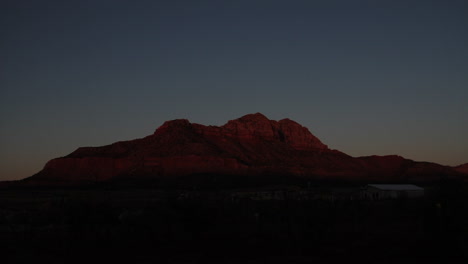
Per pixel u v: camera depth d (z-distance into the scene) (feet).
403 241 102.58
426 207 97.50
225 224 115.96
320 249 96.84
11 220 140.26
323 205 152.87
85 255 92.53
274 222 123.03
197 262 86.89
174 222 110.83
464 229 92.02
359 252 93.45
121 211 146.00
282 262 86.12
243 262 86.33
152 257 91.09
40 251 95.50
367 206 173.37
